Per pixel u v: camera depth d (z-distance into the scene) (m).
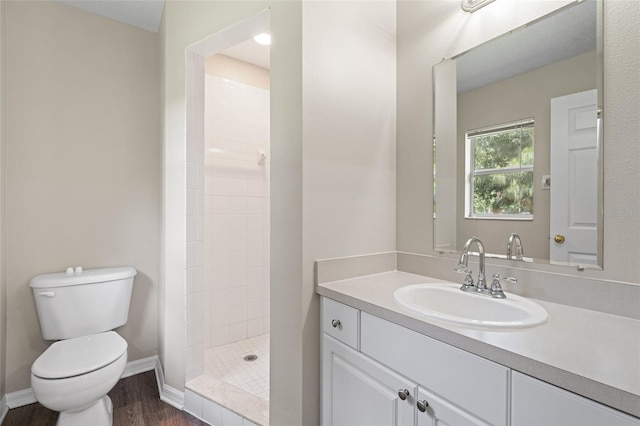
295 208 1.38
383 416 1.09
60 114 2.00
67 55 2.03
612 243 1.03
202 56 1.96
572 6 1.13
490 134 1.36
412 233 1.66
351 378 1.22
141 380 2.15
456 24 1.48
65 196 2.01
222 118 2.53
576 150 1.11
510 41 1.30
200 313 1.95
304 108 1.35
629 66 1.00
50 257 1.96
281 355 1.44
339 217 1.48
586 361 0.71
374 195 1.64
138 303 2.26
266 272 2.80
